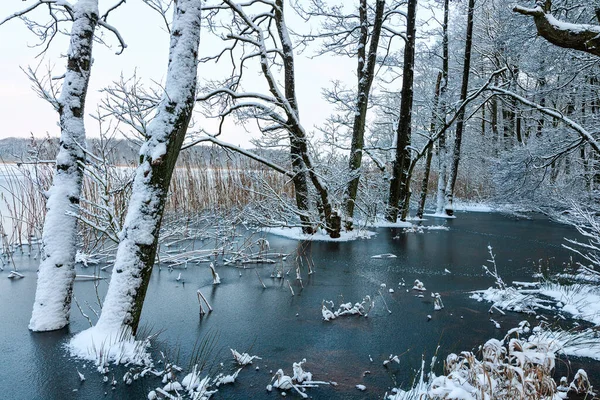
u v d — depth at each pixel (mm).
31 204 10398
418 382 3889
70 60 5141
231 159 13523
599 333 4957
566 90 16812
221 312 5824
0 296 6367
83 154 5270
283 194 13633
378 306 6148
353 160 12617
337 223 11852
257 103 9820
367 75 12531
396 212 15602
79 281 7293
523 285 7250
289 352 4551
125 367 4035
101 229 5305
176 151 4613
